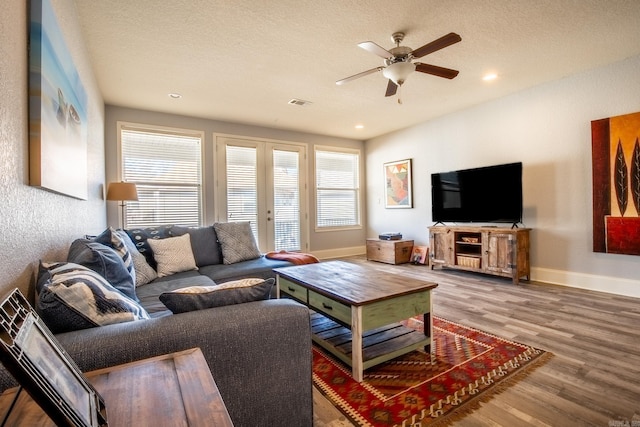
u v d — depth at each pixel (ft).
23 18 3.83
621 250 10.76
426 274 15.02
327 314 7.02
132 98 13.25
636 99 10.44
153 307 6.46
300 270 9.10
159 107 14.47
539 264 13.01
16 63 3.57
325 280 7.78
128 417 2.02
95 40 8.71
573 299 10.58
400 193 19.42
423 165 17.90
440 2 7.50
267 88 12.49
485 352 7.01
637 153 10.39
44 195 4.53
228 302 4.11
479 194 14.52
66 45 5.80
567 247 12.20
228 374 3.67
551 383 5.77
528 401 5.28
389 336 7.22
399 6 7.61
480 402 5.30
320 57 10.04
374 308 6.25
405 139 18.99
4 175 3.19
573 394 5.43
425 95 13.64
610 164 10.96
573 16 8.10
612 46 9.71
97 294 3.48
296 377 4.11
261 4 7.45
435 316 9.32
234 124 17.19
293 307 4.17
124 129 14.29
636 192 10.45
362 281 7.62
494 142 14.38
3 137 3.16
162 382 2.48
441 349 7.23
